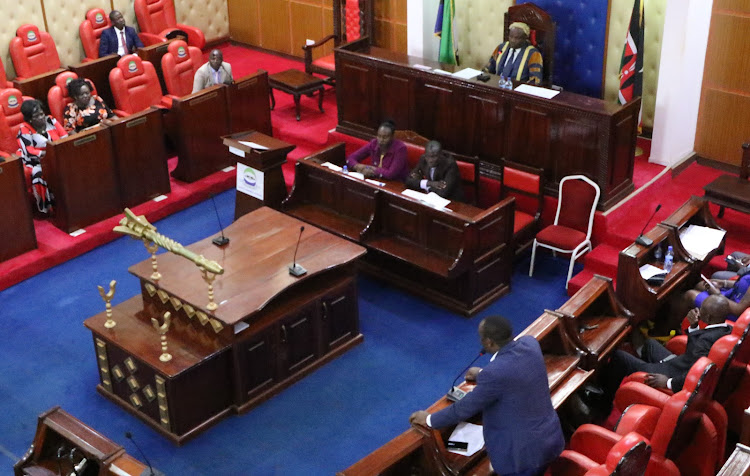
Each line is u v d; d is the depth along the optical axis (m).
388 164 8.13
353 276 6.98
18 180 8.02
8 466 6.07
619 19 9.05
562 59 9.58
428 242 7.55
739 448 4.39
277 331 6.52
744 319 5.20
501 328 4.63
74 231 8.62
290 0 11.92
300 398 6.64
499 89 8.28
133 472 4.77
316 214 8.16
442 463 4.91
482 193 8.75
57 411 5.26
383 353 7.11
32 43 10.62
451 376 6.84
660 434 4.62
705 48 8.31
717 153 8.86
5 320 7.61
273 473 5.96
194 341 6.31
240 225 7.26
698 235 7.28
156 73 10.79
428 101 8.91
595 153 7.82
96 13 11.10
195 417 6.27
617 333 6.21
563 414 5.86
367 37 9.65
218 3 12.67
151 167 9.08
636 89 8.82
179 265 6.71
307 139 9.91
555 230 7.93
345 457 6.08
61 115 9.55
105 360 6.51
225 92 9.54
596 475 3.98
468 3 10.12
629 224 7.98
